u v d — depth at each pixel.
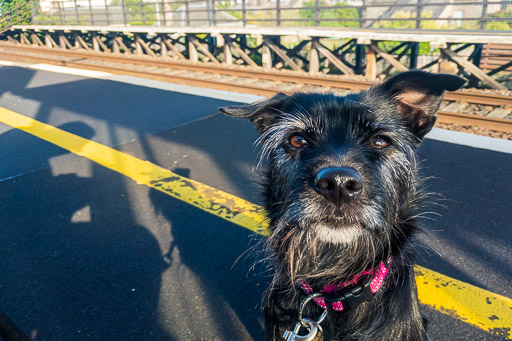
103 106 0.95
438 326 0.32
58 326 0.34
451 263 0.39
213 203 0.51
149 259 0.41
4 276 0.39
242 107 0.31
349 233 0.25
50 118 0.87
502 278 0.37
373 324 0.27
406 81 0.29
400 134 0.28
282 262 0.28
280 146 0.28
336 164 0.25
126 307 0.35
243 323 0.34
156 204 0.51
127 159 0.65
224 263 0.40
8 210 0.51
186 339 0.32
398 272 0.27
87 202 0.52
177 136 0.74
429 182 0.54
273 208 0.29
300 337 0.24
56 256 0.42
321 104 0.28
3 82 1.25
